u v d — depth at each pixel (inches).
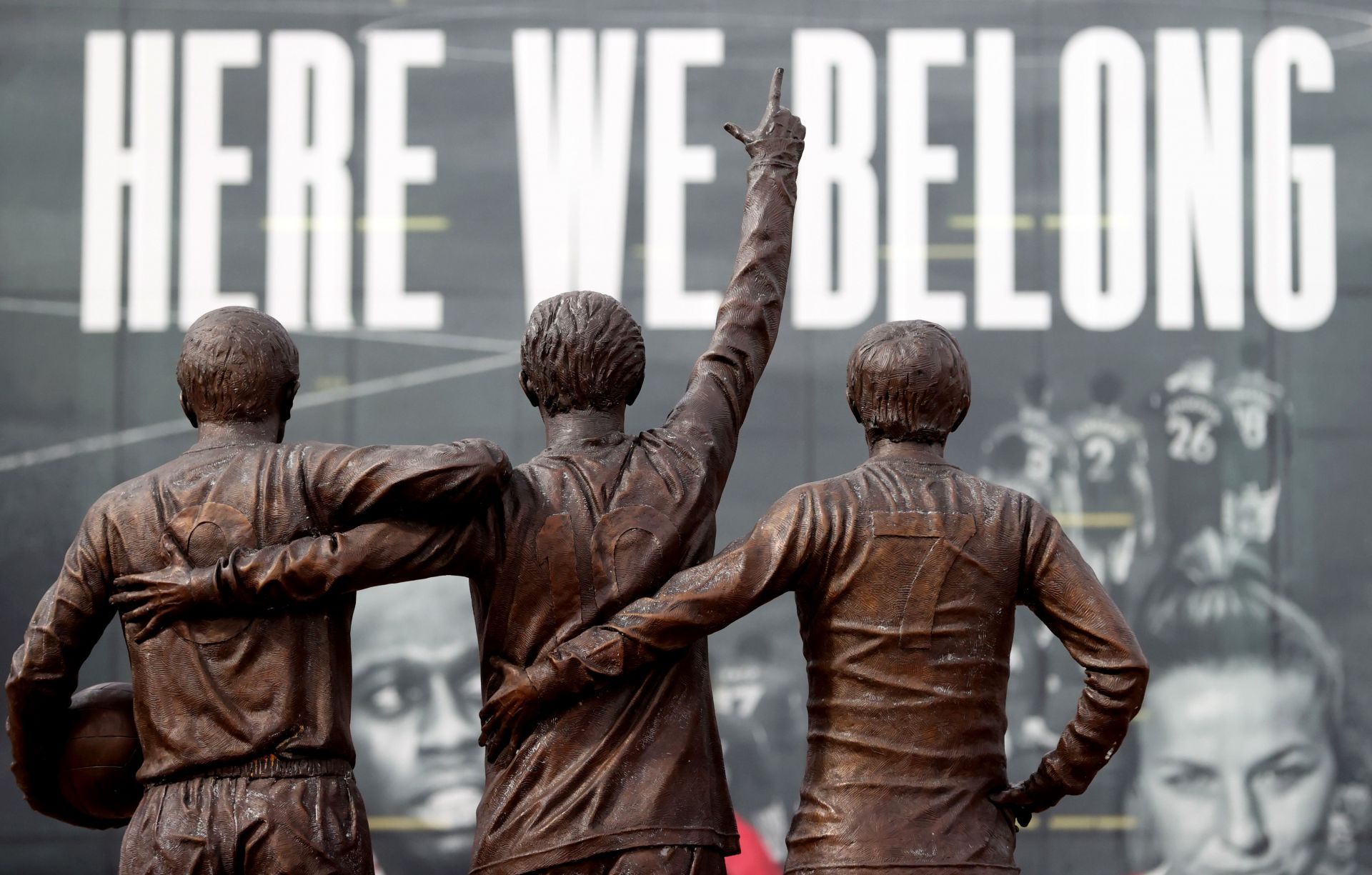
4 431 446.0
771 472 446.0
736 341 162.2
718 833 147.8
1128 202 459.2
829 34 465.4
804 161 460.4
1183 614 440.1
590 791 144.2
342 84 463.2
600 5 466.9
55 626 151.8
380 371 450.6
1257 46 465.7
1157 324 453.7
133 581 149.3
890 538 147.0
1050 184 459.8
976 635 146.8
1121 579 442.9
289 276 455.2
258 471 150.3
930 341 153.5
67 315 452.4
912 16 467.8
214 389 154.4
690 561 150.6
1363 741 432.8
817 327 453.4
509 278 456.1
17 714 154.3
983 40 465.7
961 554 147.2
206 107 462.0
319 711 149.0
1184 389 450.6
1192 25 466.6
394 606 430.3
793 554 147.0
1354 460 446.0
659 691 147.6
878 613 146.4
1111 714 145.7
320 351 451.2
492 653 149.1
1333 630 437.1
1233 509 444.8
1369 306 453.4
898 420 152.6
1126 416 449.4
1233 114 462.9
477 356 452.4
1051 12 466.6
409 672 428.5
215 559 148.2
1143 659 145.5
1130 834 429.1
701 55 465.4
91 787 159.0
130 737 158.9
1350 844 427.2
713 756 150.6
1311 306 454.6
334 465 149.1
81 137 459.2
